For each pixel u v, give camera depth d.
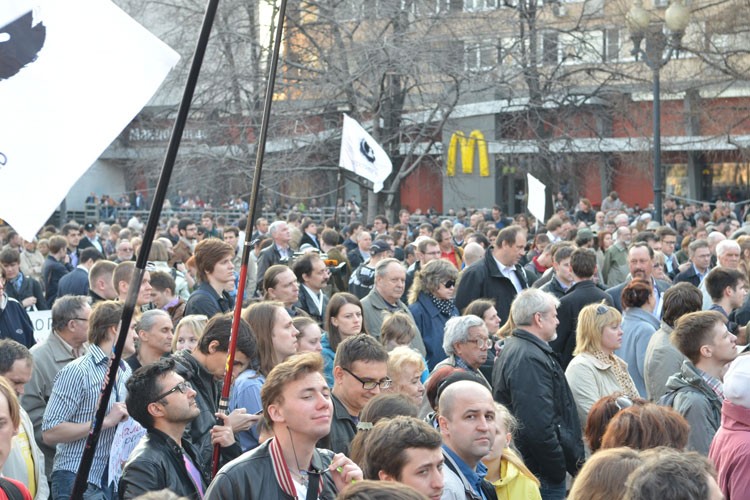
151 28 35.62
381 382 6.93
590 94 34.91
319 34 32.28
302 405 5.02
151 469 5.82
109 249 25.47
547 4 35.19
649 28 22.33
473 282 12.59
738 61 35.25
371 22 31.66
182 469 6.00
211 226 25.38
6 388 5.58
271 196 37.69
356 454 5.71
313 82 31.03
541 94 34.25
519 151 34.66
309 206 44.22
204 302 10.24
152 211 4.98
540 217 20.75
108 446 7.64
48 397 8.44
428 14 31.66
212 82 31.67
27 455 6.92
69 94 5.56
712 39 35.69
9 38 5.50
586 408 8.65
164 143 36.41
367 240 18.66
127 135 40.41
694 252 14.73
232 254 10.55
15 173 5.44
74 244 21.61
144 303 10.65
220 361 7.26
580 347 9.02
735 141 37.25
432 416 6.84
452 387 5.93
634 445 5.61
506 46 34.41
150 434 6.03
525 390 8.07
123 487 5.81
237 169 32.16
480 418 5.84
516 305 8.42
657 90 22.34
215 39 31.89
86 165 5.54
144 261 5.02
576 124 36.84
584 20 37.38
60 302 8.62
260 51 31.89
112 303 7.89
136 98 5.63
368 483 3.59
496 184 50.94
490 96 44.50
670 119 43.56
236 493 4.88
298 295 11.07
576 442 8.27
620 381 8.94
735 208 39.06
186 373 7.03
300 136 31.78
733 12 34.19
